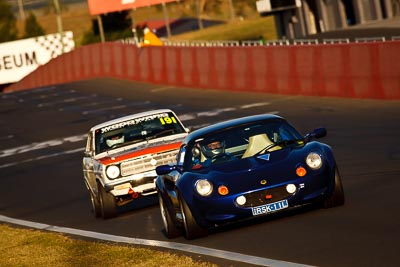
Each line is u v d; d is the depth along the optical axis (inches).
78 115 6309.1
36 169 4175.7
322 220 1598.2
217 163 1689.2
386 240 1354.6
